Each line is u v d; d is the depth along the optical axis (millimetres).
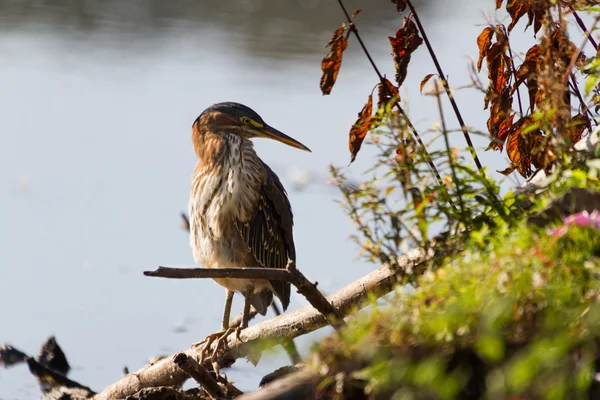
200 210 10727
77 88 22641
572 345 4719
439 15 28641
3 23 27922
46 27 27734
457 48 24250
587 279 5102
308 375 5332
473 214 6781
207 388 8141
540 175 7590
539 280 4965
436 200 6484
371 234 6547
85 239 15141
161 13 30078
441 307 5148
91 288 13352
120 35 27203
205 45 26250
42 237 15211
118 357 11531
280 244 10984
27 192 17016
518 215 6496
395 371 4930
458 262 5562
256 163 10750
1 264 14219
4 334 12062
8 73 23516
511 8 8453
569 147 6648
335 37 8227
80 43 26281
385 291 8211
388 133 6734
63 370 11188
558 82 7125
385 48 25250
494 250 5559
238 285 9922
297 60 24734
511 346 4941
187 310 12875
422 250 6480
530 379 4750
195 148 10922
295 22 28969
